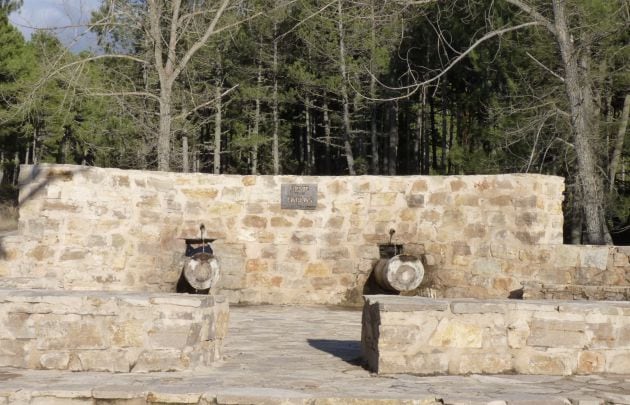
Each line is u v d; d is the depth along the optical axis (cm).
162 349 659
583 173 1831
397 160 4588
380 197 1319
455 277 1280
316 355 786
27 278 977
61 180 1204
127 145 2745
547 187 1260
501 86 2597
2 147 3584
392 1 1845
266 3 2262
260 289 1318
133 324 657
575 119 1830
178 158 2744
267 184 1331
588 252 1212
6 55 3012
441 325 679
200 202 1319
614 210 2219
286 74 3666
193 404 562
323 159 4856
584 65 2061
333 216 1323
